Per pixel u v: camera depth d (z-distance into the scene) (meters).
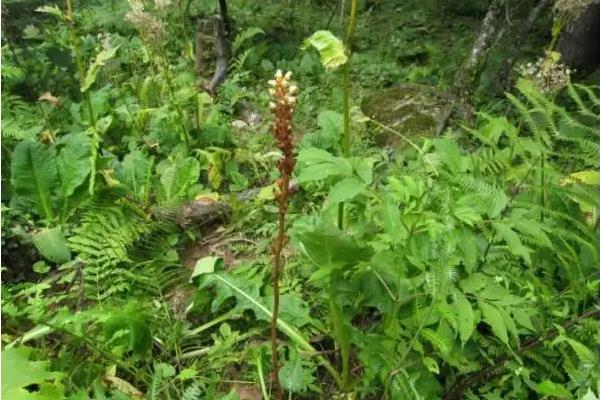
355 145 4.59
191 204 3.70
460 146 4.55
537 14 5.40
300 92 5.75
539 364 2.35
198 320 2.89
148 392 2.29
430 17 8.71
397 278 2.28
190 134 4.55
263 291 2.86
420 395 2.19
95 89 5.38
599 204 2.52
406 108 5.32
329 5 8.85
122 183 3.77
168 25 6.92
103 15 7.14
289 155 1.75
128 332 2.37
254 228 3.63
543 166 2.59
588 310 2.45
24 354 2.01
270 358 2.49
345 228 2.51
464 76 5.21
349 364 2.56
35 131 4.11
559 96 5.29
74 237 2.97
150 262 3.04
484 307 2.12
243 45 6.61
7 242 3.15
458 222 2.21
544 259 2.57
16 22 5.38
